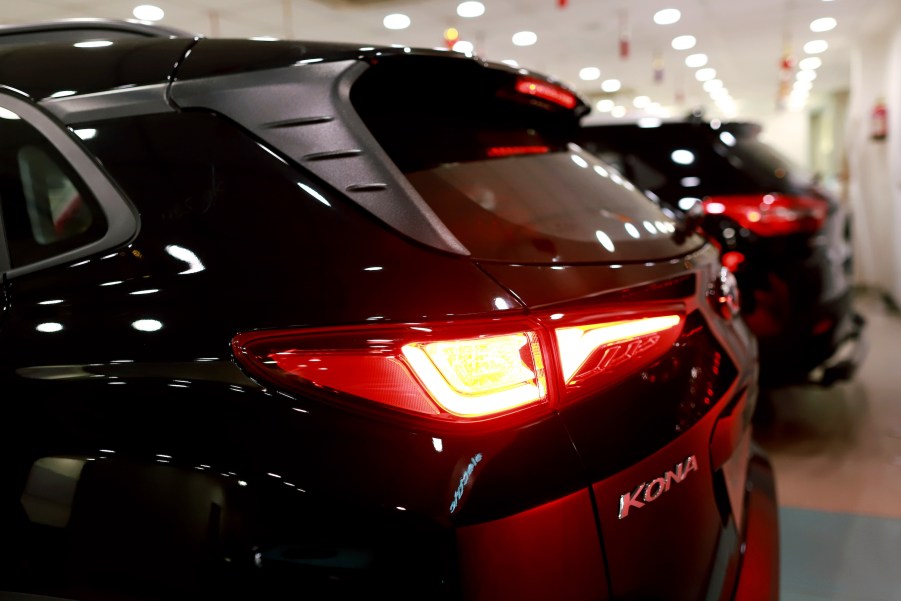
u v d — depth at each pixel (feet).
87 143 3.50
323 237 2.99
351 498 2.59
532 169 4.17
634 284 3.38
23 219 3.54
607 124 11.08
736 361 4.03
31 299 3.26
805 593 6.58
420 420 2.66
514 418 2.71
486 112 4.38
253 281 2.94
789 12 23.43
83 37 5.19
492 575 2.56
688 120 10.59
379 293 2.82
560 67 32.40
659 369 3.26
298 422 2.69
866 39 26.99
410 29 24.00
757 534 4.36
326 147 3.19
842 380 9.84
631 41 27.04
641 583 2.94
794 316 9.38
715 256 4.66
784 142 50.47
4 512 3.02
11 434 3.03
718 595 3.45
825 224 9.95
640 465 2.97
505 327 2.79
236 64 3.54
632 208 4.59
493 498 2.59
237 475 2.68
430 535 2.53
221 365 2.81
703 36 26.53
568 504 2.72
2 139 3.72
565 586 2.70
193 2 20.21
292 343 2.77
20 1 19.76
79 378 2.97
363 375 2.72
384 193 3.09
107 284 3.15
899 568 6.92
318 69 3.40
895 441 10.22
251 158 3.23
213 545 2.68
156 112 3.46
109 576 2.83
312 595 2.59
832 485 8.91
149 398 2.85
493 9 21.67
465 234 3.10
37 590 2.96
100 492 2.85
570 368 2.88
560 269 3.16
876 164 25.70
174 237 3.15
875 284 25.84
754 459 5.52
